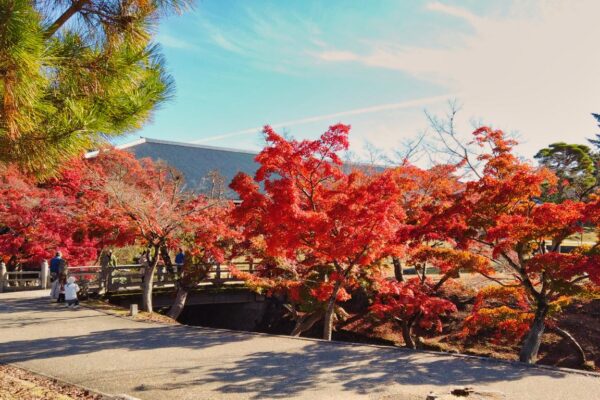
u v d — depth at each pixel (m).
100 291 18.14
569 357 16.20
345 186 12.85
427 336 19.33
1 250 19.22
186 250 18.27
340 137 11.87
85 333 12.23
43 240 19.94
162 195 18.08
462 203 11.48
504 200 10.91
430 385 7.89
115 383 8.05
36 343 11.03
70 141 5.51
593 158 33.41
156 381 8.16
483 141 11.66
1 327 12.77
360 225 11.66
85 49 5.66
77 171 19.92
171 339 11.64
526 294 13.55
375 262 14.76
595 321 17.70
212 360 9.62
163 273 19.31
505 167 11.38
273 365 9.24
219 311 23.25
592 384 7.93
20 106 4.96
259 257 17.25
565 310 18.73
